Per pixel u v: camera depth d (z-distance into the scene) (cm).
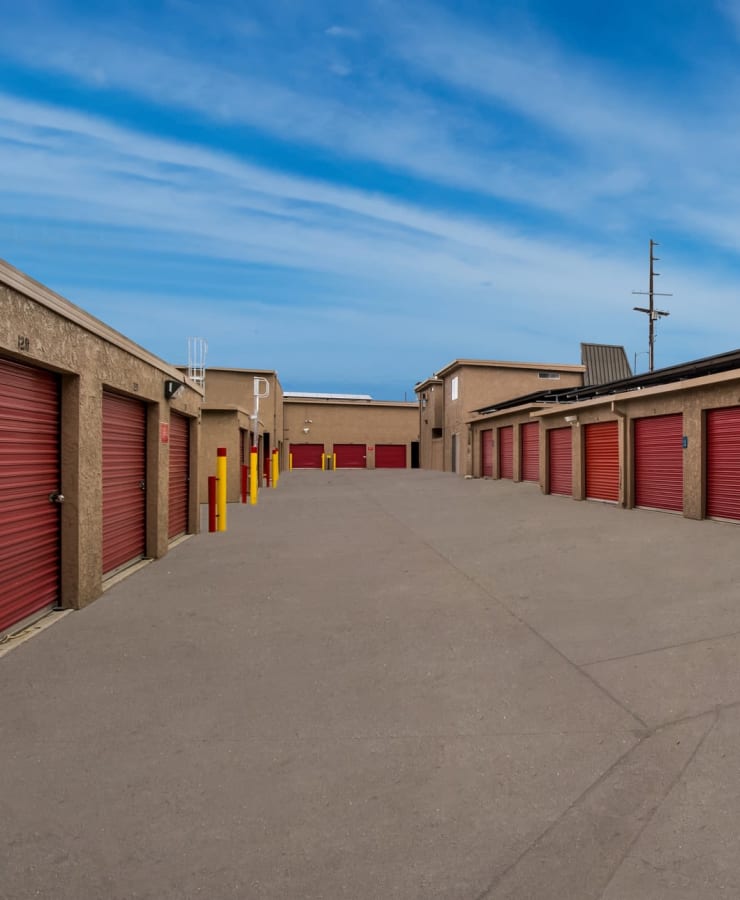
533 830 217
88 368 542
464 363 2803
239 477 1568
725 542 789
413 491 1797
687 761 263
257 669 376
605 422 1388
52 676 364
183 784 246
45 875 194
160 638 439
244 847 208
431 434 3578
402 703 325
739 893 185
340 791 242
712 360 1096
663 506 1168
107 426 643
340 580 627
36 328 443
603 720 303
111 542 653
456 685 349
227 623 477
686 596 527
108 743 281
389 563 713
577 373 2941
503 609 508
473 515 1174
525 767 260
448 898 184
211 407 1566
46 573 500
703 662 375
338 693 339
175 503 926
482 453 2473
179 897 184
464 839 212
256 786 245
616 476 1349
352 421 4159
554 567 668
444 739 285
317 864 199
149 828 218
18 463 454
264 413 2786
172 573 671
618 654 395
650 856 203
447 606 521
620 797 237
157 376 761
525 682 352
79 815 225
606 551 754
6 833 215
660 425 1179
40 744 279
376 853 205
